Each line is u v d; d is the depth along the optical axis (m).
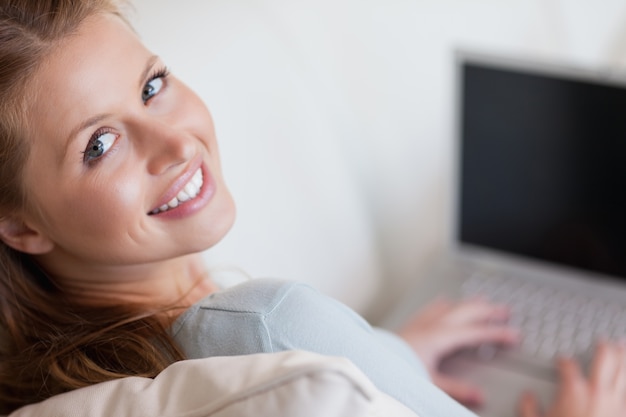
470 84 1.26
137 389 0.63
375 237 1.42
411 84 1.49
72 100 0.70
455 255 1.38
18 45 0.68
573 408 1.08
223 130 1.20
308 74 1.35
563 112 1.21
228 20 1.26
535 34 1.61
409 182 1.48
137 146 0.73
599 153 1.21
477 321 1.23
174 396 0.59
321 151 1.34
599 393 1.09
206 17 1.24
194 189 0.77
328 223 1.32
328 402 0.50
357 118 1.41
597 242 1.25
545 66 1.20
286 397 0.51
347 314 0.76
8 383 0.80
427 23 1.50
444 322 1.23
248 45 1.27
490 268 1.35
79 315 0.81
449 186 1.34
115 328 0.77
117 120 0.72
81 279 0.83
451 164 1.32
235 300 0.71
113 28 0.73
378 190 1.43
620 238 1.23
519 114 1.24
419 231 1.50
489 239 1.33
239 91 1.24
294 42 1.34
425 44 1.50
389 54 1.46
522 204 1.29
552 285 1.30
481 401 1.14
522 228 1.30
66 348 0.76
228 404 0.53
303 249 1.28
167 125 0.74
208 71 1.21
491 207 1.31
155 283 0.85
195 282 0.90
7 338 0.84
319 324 0.70
